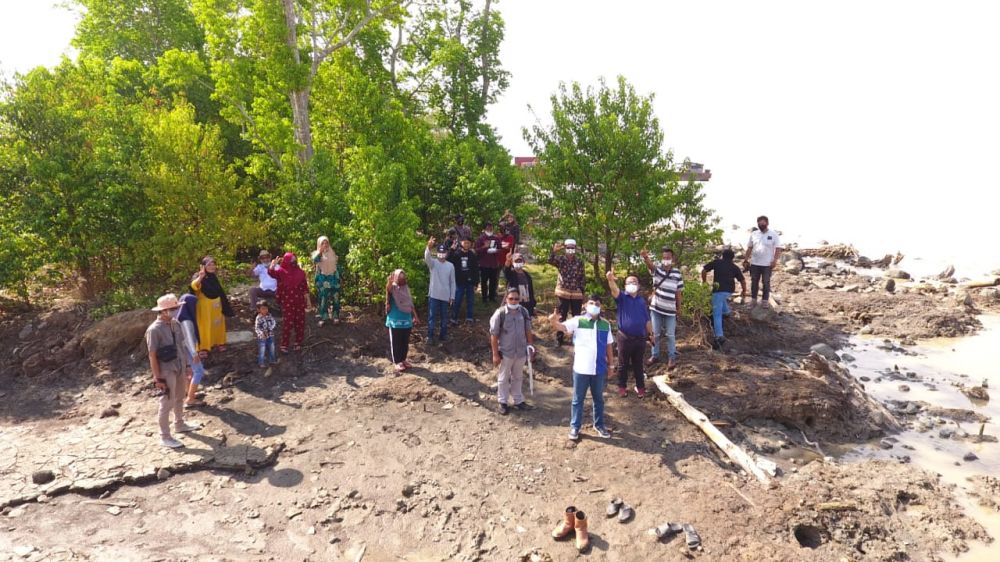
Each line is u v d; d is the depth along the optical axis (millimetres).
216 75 15305
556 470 6891
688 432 7797
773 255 13195
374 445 7469
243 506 6211
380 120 15617
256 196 15703
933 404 9234
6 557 5266
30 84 11820
